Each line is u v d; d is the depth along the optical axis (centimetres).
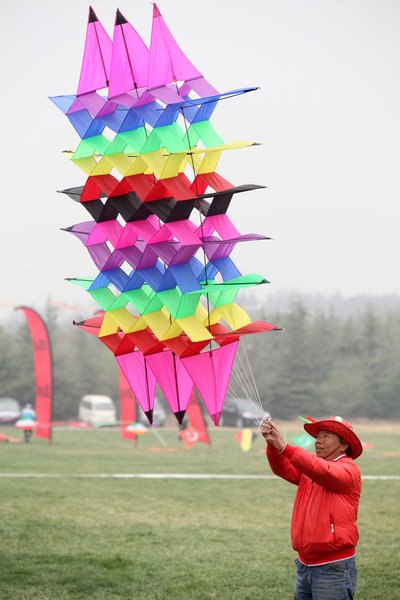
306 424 2014
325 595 1925
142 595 2788
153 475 6262
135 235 2083
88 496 5056
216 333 2036
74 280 2245
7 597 2748
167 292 2016
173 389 2098
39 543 3612
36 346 9869
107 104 2048
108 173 2111
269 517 4344
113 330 2191
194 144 1994
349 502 1948
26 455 8150
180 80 1995
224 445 10512
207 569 3161
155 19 1983
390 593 2805
